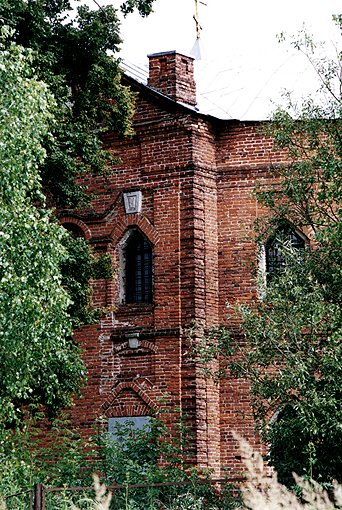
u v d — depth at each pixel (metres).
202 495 22.03
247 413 28.17
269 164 29.20
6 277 19.48
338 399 21.25
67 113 26.28
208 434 28.11
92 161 26.34
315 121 23.98
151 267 29.80
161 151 29.80
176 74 29.92
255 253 26.81
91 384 29.62
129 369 29.27
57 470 23.58
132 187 30.09
